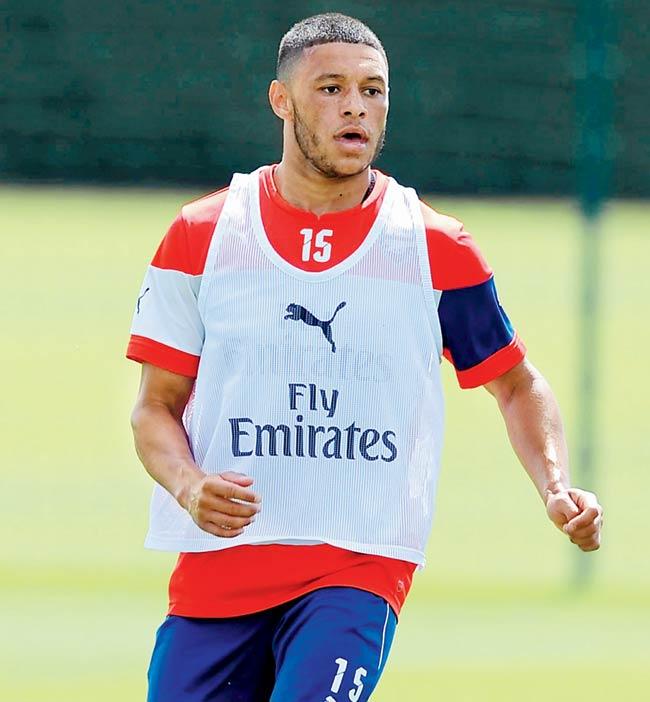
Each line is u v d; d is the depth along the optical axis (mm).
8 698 23516
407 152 78625
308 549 14797
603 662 26516
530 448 15305
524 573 33812
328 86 15078
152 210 80938
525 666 26266
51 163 81000
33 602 30359
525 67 77938
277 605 14812
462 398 49750
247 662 15039
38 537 35781
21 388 51344
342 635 14289
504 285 69188
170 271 15344
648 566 34781
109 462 43125
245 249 15266
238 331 15109
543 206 79188
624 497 40594
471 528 37719
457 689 24453
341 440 14984
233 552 14914
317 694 14055
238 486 13586
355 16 77938
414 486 15062
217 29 79688
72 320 61406
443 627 29219
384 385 15047
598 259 35281
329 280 15125
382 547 14797
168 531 15258
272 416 15000
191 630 15086
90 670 25406
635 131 77000
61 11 80125
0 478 41312
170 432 15055
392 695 24031
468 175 78750
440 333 15336
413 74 78125
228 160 80500
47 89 80438
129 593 31344
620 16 75625
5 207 80812
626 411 49562
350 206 15383
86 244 74688
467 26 77812
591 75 35719
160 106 80250
